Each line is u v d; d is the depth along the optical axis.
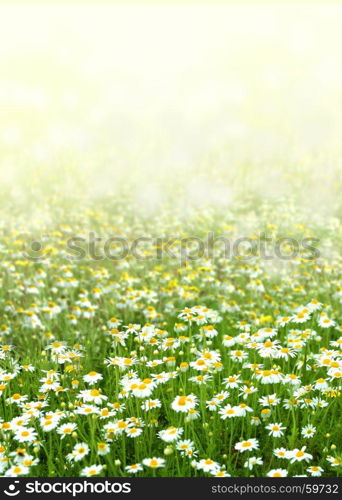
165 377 4.97
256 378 4.93
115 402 4.83
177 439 4.59
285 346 6.32
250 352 5.69
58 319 7.66
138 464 4.27
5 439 4.38
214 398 4.82
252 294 8.30
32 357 6.35
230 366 5.75
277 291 8.20
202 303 8.00
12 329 7.27
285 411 5.18
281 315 7.15
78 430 4.51
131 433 4.43
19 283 8.41
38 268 9.29
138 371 5.52
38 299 8.20
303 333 5.71
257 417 4.84
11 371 5.53
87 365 6.13
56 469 4.40
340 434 4.83
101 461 4.54
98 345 7.00
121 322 7.56
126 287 8.46
